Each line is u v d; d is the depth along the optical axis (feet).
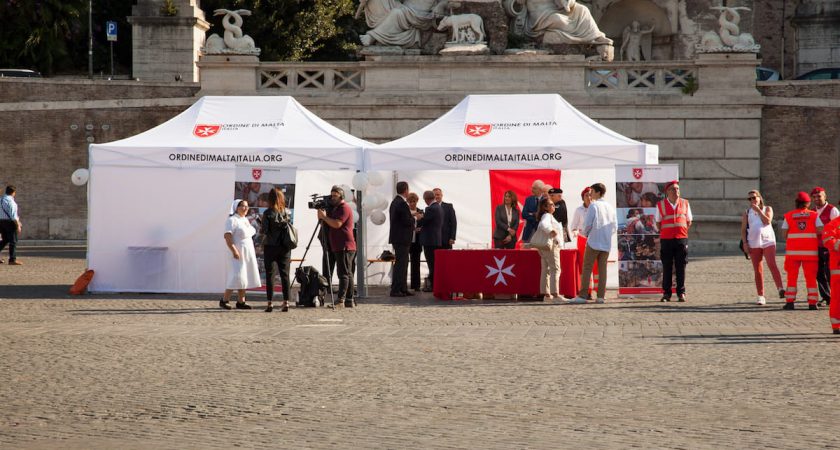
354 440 30.22
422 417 33.24
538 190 72.38
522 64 111.04
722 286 77.15
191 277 73.41
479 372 41.09
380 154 71.36
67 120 116.37
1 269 89.66
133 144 73.05
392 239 71.61
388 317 60.03
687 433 30.66
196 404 35.37
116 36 157.89
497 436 30.53
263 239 63.26
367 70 111.96
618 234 68.54
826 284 64.59
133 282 73.56
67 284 78.48
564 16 112.98
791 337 50.29
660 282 68.64
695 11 156.66
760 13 166.09
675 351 45.98
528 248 69.00
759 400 35.37
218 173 73.56
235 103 75.97
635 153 70.64
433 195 75.92
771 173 112.37
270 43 158.30
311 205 65.31
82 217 117.19
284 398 36.29
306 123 74.59
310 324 56.75
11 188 94.48
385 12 113.29
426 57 111.04
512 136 72.90
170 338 50.72
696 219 112.47
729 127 111.96
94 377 40.29
